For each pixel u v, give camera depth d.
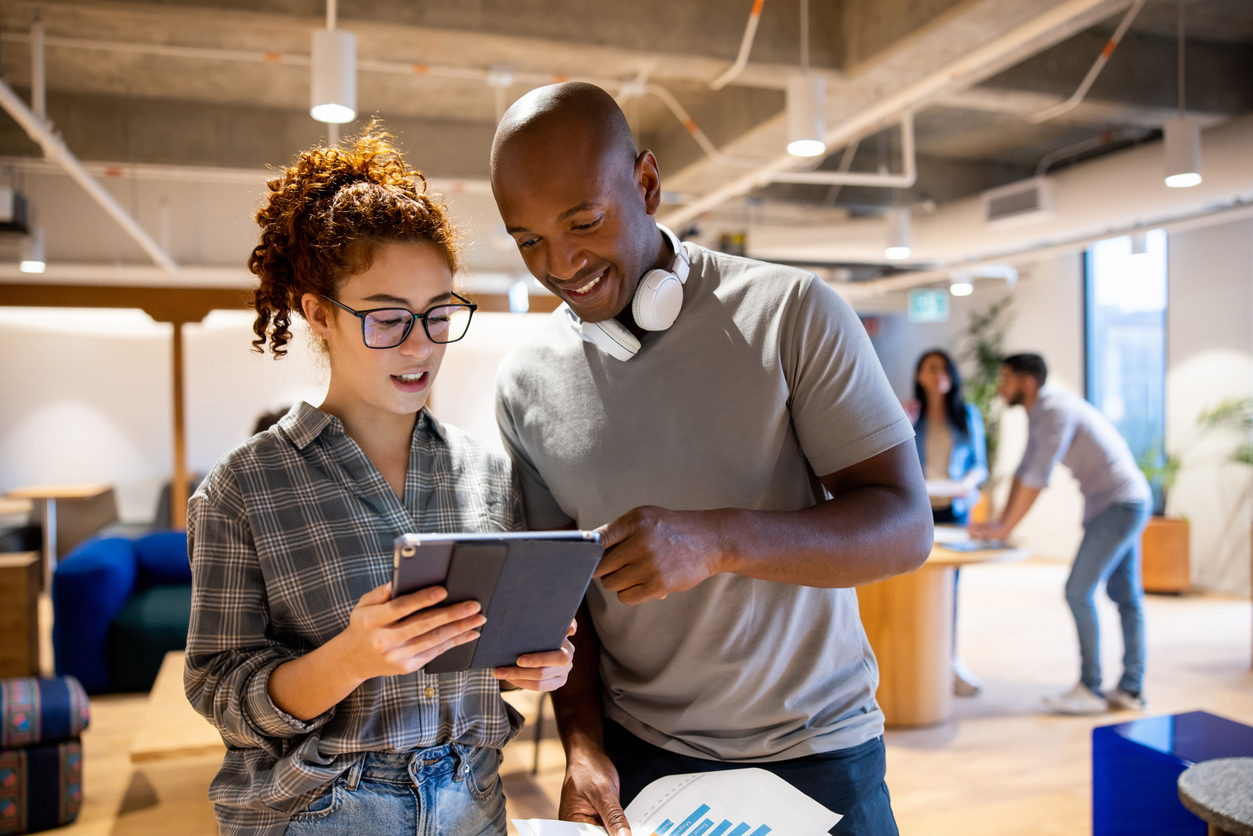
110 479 8.34
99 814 3.25
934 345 10.59
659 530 0.93
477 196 8.53
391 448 1.18
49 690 3.22
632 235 1.13
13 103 3.67
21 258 6.46
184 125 6.50
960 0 3.62
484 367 6.83
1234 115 5.75
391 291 1.05
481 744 1.16
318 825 1.03
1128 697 4.19
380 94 6.50
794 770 1.22
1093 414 4.12
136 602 4.81
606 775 1.23
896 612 3.93
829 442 1.20
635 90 4.57
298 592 1.07
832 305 1.21
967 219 6.80
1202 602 6.57
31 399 8.22
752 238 7.52
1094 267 8.42
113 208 5.53
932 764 3.56
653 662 1.29
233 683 1.00
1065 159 7.90
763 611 1.22
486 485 1.24
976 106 5.89
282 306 1.14
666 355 1.23
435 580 0.84
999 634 5.60
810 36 4.31
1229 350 7.05
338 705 1.06
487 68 4.98
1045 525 8.82
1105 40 5.46
